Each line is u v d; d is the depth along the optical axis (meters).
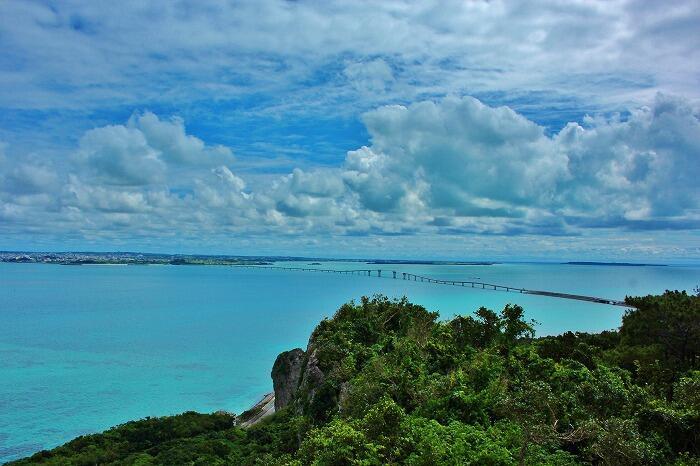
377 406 30.84
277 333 198.38
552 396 24.66
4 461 79.19
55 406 108.50
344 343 58.91
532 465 24.95
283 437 57.06
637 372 40.06
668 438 27.50
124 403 111.06
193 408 107.56
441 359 46.06
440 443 27.20
